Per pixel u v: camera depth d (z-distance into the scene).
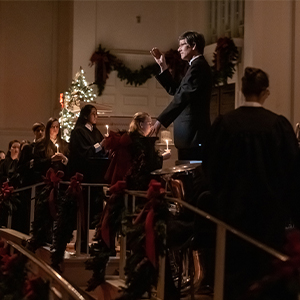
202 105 5.55
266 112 3.92
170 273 4.70
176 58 13.61
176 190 4.73
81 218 6.16
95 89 14.12
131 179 5.26
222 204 3.87
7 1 15.97
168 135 12.28
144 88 14.65
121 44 14.49
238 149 3.85
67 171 7.05
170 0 14.77
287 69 11.45
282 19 11.52
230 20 13.12
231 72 12.27
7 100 15.88
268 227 3.75
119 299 4.39
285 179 3.79
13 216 8.10
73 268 6.04
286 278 3.15
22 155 7.75
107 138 5.33
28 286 4.16
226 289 3.81
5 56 15.89
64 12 15.82
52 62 16.11
